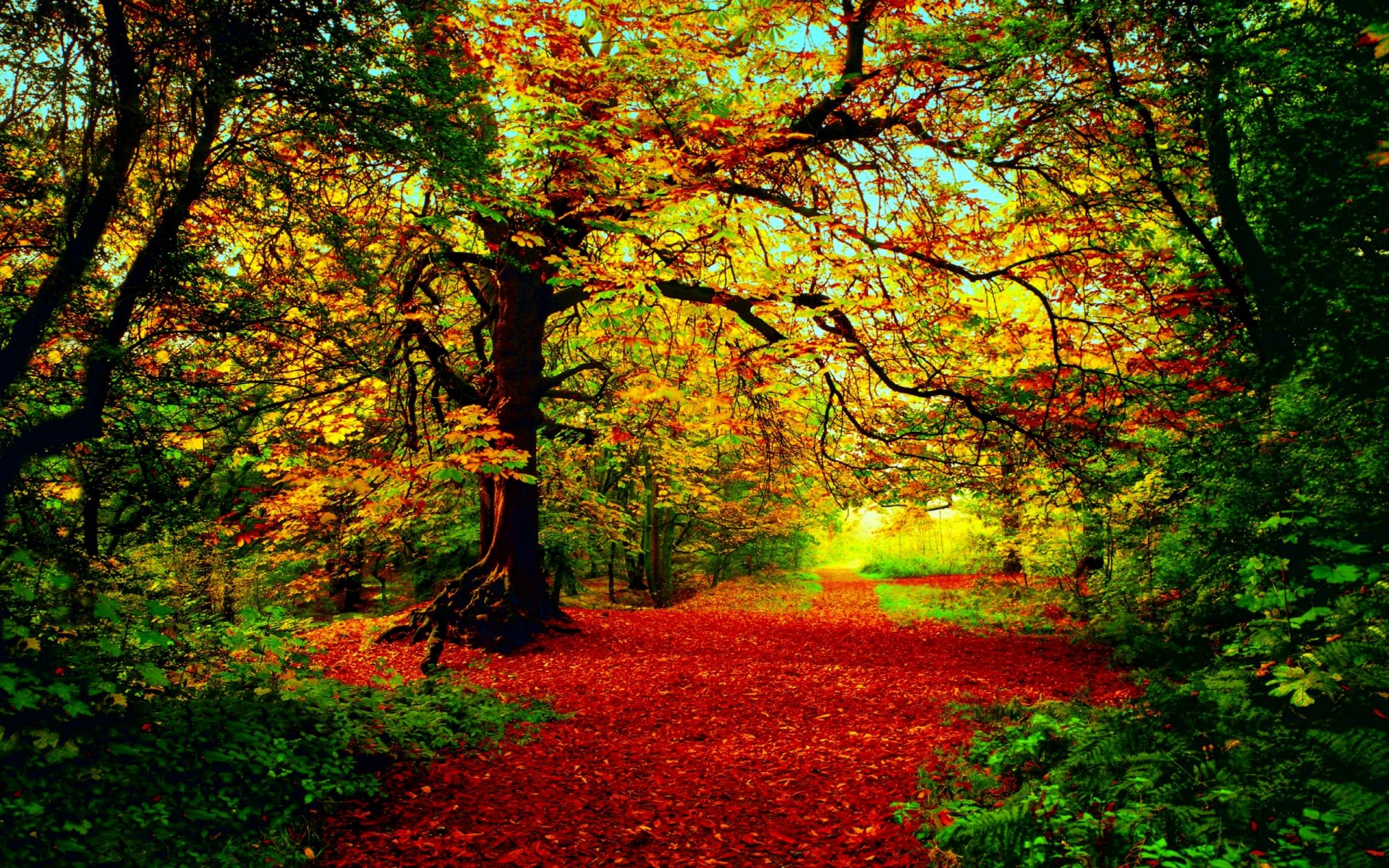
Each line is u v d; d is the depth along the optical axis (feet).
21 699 12.98
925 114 32.19
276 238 22.07
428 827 17.24
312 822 16.51
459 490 51.78
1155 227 34.12
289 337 24.70
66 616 15.75
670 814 18.24
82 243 16.37
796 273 38.93
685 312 43.91
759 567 101.40
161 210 18.20
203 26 15.67
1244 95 23.12
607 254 36.63
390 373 35.63
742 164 32.04
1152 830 11.33
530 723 25.91
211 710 17.21
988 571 58.23
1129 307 33.96
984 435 38.88
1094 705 23.63
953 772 18.34
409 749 21.13
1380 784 10.41
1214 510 21.30
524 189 28.27
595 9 31.17
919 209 36.40
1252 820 10.87
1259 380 24.57
